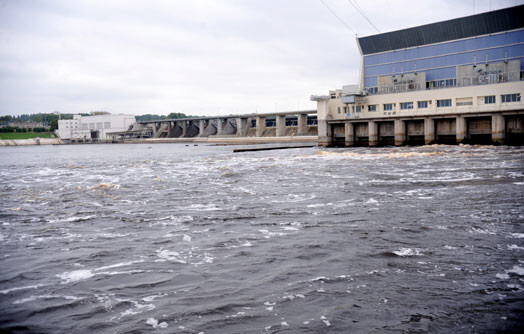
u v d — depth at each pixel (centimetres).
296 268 1145
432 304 887
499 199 2092
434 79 7875
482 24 7250
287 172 3847
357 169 3853
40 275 1152
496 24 7119
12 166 6300
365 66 8806
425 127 7375
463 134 6950
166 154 9100
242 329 800
